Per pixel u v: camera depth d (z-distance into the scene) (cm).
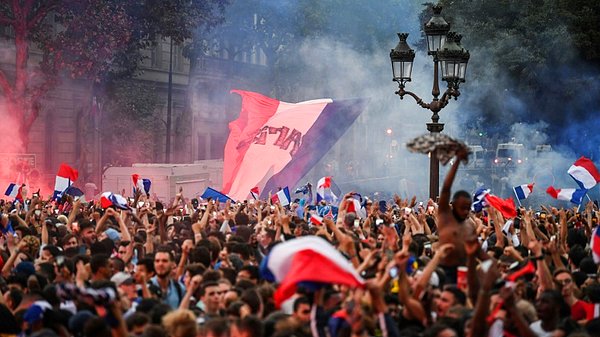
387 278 2102
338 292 2222
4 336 2166
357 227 3625
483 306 1933
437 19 5028
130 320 2080
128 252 3080
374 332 1944
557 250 2892
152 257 2827
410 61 5091
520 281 2398
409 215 3797
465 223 2511
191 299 2564
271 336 1986
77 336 1972
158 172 9150
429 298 2228
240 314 2142
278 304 1994
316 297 2059
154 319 2147
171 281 2644
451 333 1914
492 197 3862
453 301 2227
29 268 2769
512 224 3838
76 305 2267
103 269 2645
